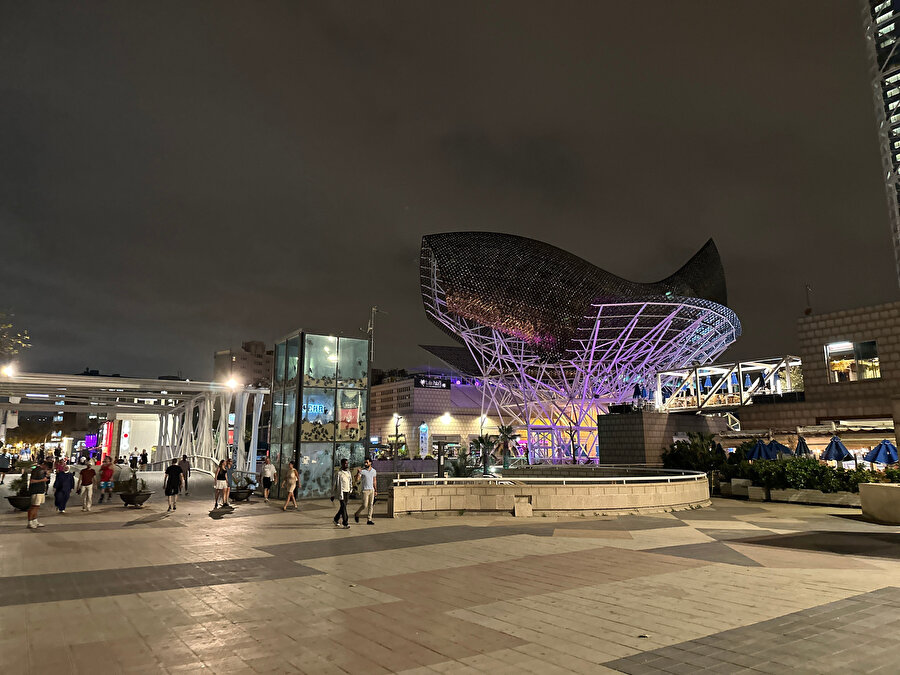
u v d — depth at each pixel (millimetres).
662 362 65438
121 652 6117
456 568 10773
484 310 58969
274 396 29219
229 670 5594
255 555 12211
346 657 5961
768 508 22219
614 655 5980
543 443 70250
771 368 49438
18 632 6836
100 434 78938
